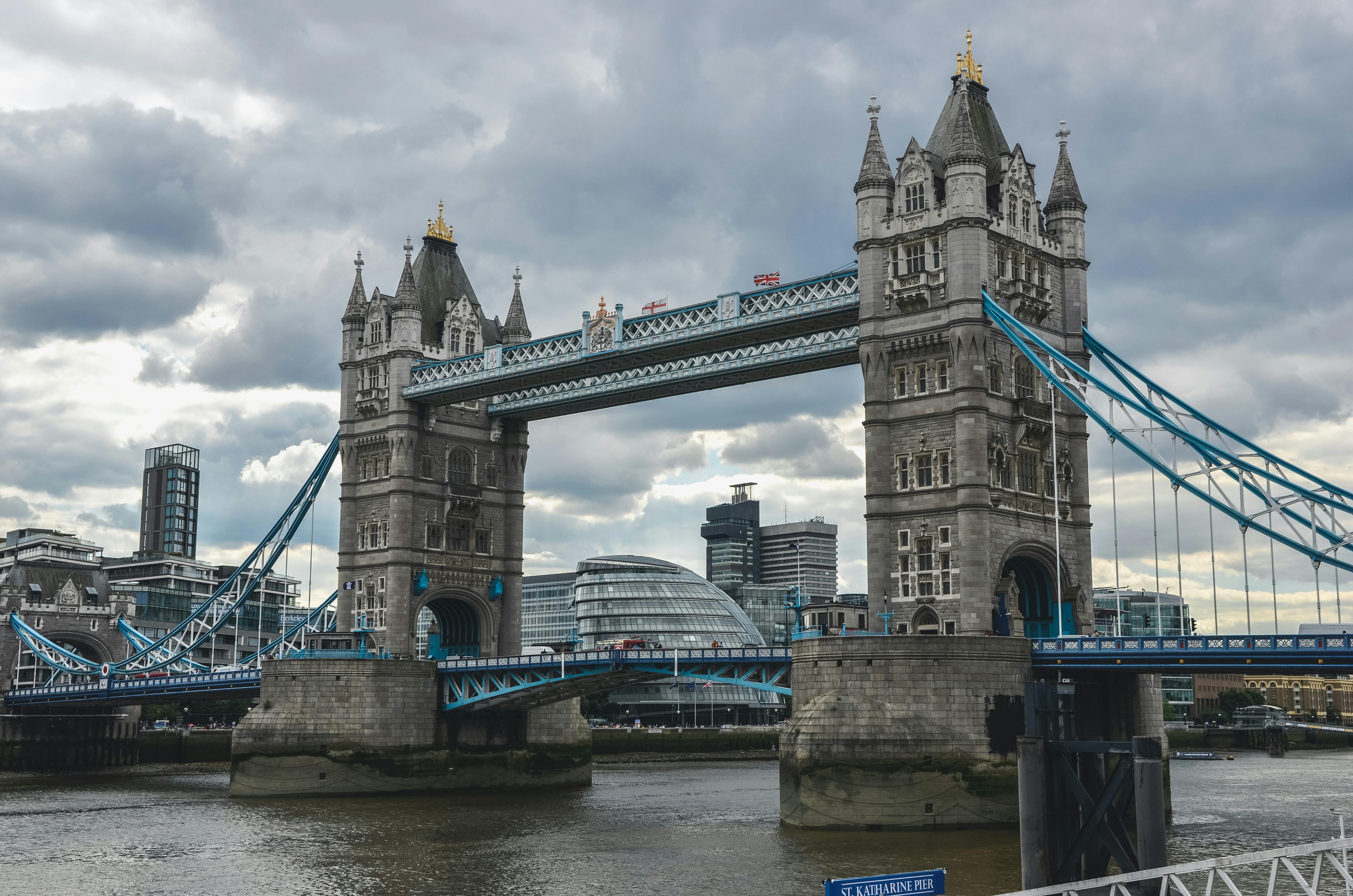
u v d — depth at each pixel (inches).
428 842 3297.2
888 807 3203.7
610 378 4702.3
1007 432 3710.6
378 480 5088.6
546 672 4448.8
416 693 4672.7
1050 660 3339.1
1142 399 3440.0
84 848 3260.3
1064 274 3971.5
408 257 5152.6
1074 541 3860.7
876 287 3809.1
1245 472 3257.9
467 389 4849.9
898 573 3695.9
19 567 6727.4
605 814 3897.6
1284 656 3014.3
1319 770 6515.8
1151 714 3629.4
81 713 6333.7
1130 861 1895.9
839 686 3358.8
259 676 5083.7
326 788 4483.3
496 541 5236.2
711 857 2960.1
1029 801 1931.6
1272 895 1582.2
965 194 3668.8
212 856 3100.4
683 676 4067.4
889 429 3759.8
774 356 4170.8
